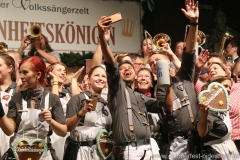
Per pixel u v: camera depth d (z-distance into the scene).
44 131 4.89
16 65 6.55
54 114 4.88
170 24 9.52
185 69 5.70
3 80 5.60
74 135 5.34
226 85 5.75
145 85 6.20
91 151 5.31
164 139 5.72
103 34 4.95
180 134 5.57
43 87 5.00
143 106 5.37
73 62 8.64
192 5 5.57
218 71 6.06
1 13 8.51
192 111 5.60
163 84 5.16
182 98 5.60
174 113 5.55
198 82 6.15
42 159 4.86
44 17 8.74
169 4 9.53
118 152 5.14
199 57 5.87
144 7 9.39
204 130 5.24
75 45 8.88
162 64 5.18
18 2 8.61
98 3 9.11
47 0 8.77
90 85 5.57
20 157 4.82
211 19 9.83
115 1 9.22
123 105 5.20
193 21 5.55
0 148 5.18
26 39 7.32
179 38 9.54
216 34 9.81
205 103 5.16
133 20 9.31
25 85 4.84
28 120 4.82
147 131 5.25
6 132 4.73
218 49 9.80
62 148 5.71
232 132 5.90
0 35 8.48
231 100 5.99
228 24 9.91
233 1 9.98
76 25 8.91
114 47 9.15
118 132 5.16
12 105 4.87
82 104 5.33
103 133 5.37
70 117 5.25
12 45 8.53
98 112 5.42
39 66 4.88
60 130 4.80
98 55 6.19
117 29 9.20
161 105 5.44
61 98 5.89
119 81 5.22
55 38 8.77
